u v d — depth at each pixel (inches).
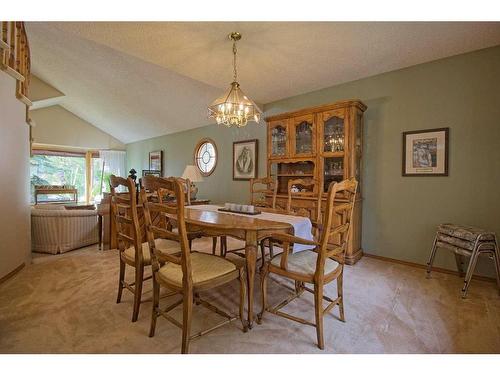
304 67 117.1
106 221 138.3
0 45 92.7
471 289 90.7
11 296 83.2
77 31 90.9
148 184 59.1
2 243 95.2
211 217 78.5
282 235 64.8
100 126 295.7
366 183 128.4
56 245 130.3
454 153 104.6
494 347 59.3
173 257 58.0
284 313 71.4
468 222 102.0
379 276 102.8
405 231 117.2
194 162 223.6
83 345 59.1
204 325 67.8
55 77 209.6
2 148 96.3
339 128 122.0
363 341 61.5
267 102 167.8
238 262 68.2
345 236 69.1
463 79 102.5
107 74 178.7
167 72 158.2
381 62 111.4
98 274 102.3
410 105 114.9
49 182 279.7
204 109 189.8
